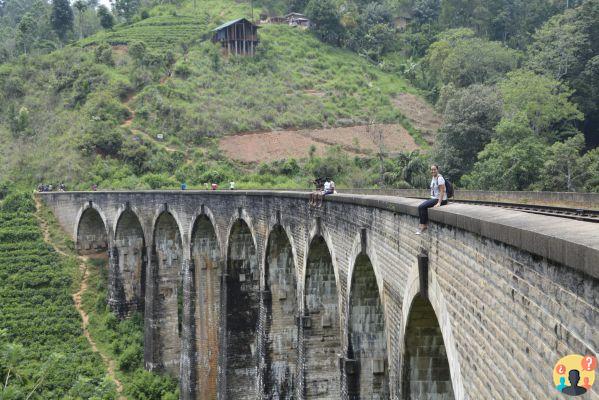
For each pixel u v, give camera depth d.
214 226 49.34
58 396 49.34
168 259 61.06
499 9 141.38
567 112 69.12
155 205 60.34
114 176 97.88
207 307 53.50
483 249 13.97
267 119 113.94
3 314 63.16
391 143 108.56
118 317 68.00
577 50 76.69
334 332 33.06
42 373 40.47
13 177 102.06
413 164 77.88
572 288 9.88
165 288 60.72
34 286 69.56
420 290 18.48
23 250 75.38
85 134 104.94
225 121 111.12
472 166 71.44
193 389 52.47
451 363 16.28
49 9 170.00
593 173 54.25
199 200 51.47
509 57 108.31
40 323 62.88
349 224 26.69
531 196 29.34
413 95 129.75
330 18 149.25
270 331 39.47
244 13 159.50
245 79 126.06
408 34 154.38
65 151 103.25
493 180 58.50
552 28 85.62
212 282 53.62
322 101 122.50
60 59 131.25
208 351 53.25
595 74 74.62
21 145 109.69
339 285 28.39
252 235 42.31
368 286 26.62
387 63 144.25
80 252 78.19
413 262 19.55
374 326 26.95
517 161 57.41
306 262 32.38
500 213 15.30
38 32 160.75
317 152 103.25
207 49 132.62
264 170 97.62
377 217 23.38
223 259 47.62
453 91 105.56
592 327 9.24
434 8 162.25
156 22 154.00
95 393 45.19
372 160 99.25
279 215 36.75
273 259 39.44
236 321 46.34
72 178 98.44
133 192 64.56
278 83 126.44
